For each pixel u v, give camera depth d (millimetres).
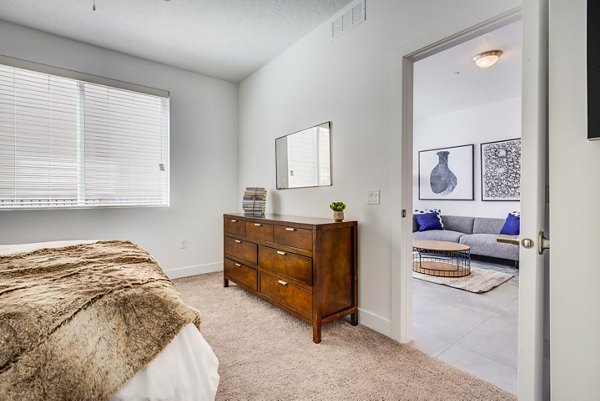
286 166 3186
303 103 2928
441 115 5480
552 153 835
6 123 2664
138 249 1991
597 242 762
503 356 1852
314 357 1831
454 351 1908
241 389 1528
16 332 883
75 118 2986
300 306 2164
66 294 1055
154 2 2387
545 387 1009
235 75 3816
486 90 4238
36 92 2793
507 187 4703
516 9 1495
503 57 3201
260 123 3623
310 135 2836
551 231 835
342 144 2486
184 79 3641
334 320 2277
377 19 2188
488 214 4926
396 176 2039
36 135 2797
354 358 1820
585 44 778
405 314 2031
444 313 2510
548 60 885
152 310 1091
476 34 1737
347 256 2227
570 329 806
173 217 3561
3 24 2629
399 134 2020
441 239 4785
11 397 821
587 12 746
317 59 2750
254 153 3756
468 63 3352
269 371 1687
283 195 3244
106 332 989
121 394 956
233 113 4062
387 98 2113
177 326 1084
